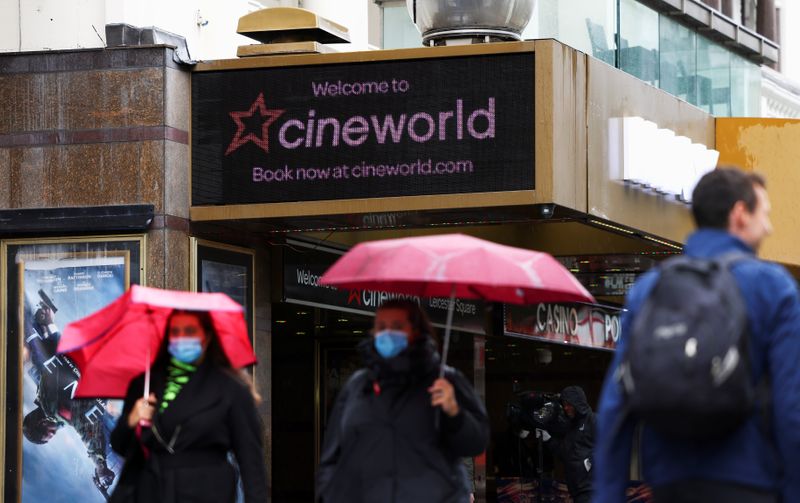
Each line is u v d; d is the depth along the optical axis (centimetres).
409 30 1836
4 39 1778
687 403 574
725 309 583
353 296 1708
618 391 618
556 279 873
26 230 1465
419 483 881
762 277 608
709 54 2083
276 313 1936
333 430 922
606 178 1593
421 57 1465
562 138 1466
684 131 1897
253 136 1491
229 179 1491
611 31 1811
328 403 2169
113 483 1426
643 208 1700
